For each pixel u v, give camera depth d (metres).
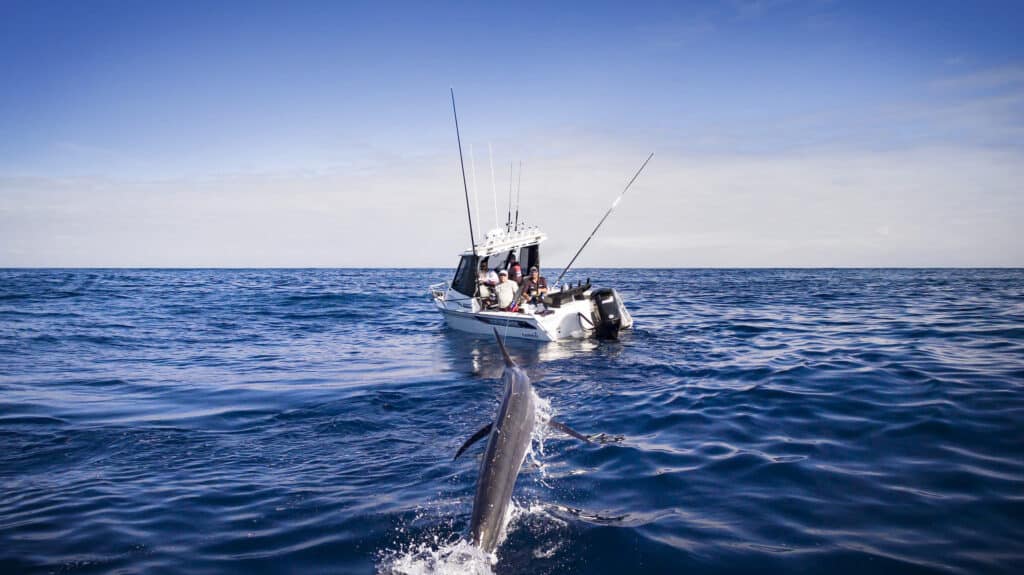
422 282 57.84
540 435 7.03
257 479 5.87
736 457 6.00
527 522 4.61
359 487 5.57
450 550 4.23
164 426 7.88
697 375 10.25
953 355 10.80
